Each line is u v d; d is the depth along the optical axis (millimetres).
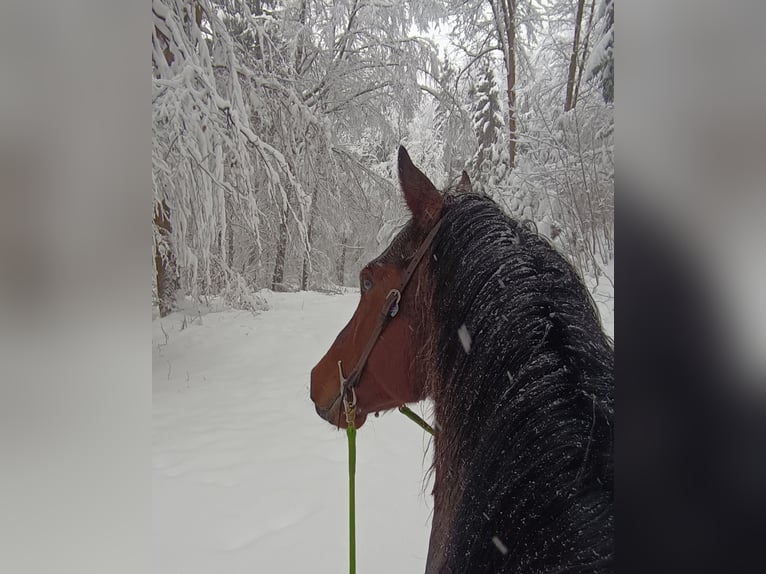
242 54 8094
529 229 1131
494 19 10977
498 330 975
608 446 810
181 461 3334
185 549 2260
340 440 3723
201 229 5281
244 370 5746
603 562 721
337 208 10320
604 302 4262
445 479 1035
